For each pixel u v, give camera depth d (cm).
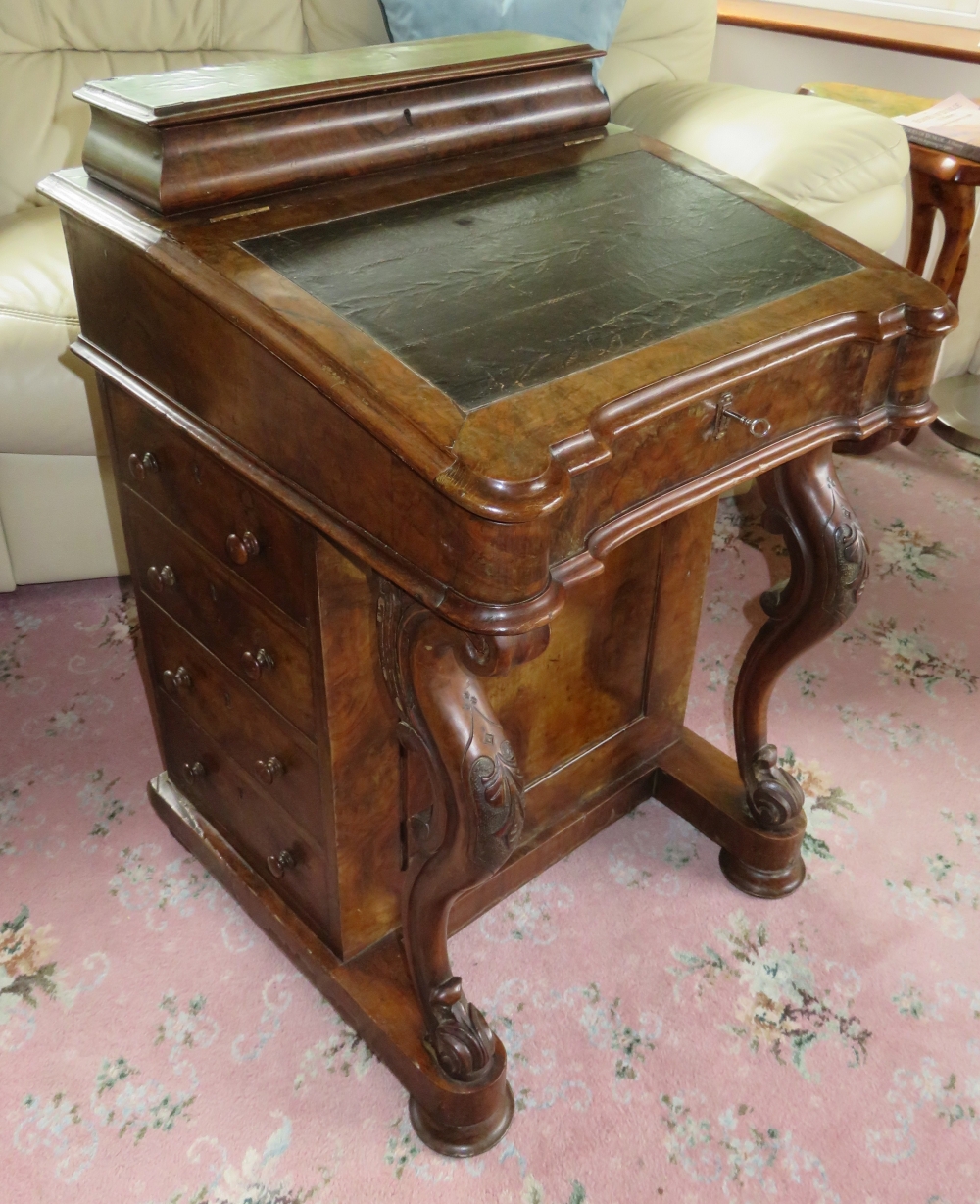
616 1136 120
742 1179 116
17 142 207
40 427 173
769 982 137
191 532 116
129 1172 115
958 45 241
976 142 208
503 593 79
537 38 132
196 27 218
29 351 166
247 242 96
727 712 180
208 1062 126
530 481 74
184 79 105
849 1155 119
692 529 136
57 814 158
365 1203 113
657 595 138
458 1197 114
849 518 122
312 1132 120
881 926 145
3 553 191
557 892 148
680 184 120
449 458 75
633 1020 132
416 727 97
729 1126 121
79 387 171
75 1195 113
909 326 101
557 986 135
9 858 151
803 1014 133
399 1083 125
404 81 110
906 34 249
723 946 141
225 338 91
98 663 188
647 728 152
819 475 121
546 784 141
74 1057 126
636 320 93
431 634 90
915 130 216
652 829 158
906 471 249
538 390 82
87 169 105
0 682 183
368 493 84
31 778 164
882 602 207
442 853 103
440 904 107
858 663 192
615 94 218
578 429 79
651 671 146
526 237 104
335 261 95
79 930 141
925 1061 129
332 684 105
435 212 107
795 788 144
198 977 136
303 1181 115
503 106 120
